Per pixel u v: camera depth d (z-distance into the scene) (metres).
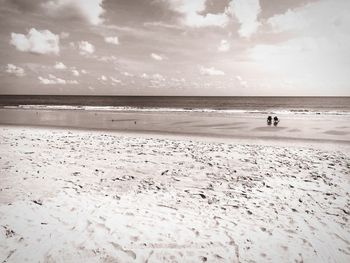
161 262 3.67
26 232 4.25
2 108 43.69
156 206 5.44
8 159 8.85
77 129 18.52
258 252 3.99
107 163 8.68
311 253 4.01
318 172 7.98
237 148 11.50
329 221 4.97
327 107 54.62
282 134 16.53
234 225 4.75
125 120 25.12
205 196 6.02
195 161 9.13
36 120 24.84
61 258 3.66
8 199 5.50
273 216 5.12
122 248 3.95
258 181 7.11
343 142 13.66
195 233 4.44
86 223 4.62
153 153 10.28
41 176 7.10
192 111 37.81
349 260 3.87
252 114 32.12
